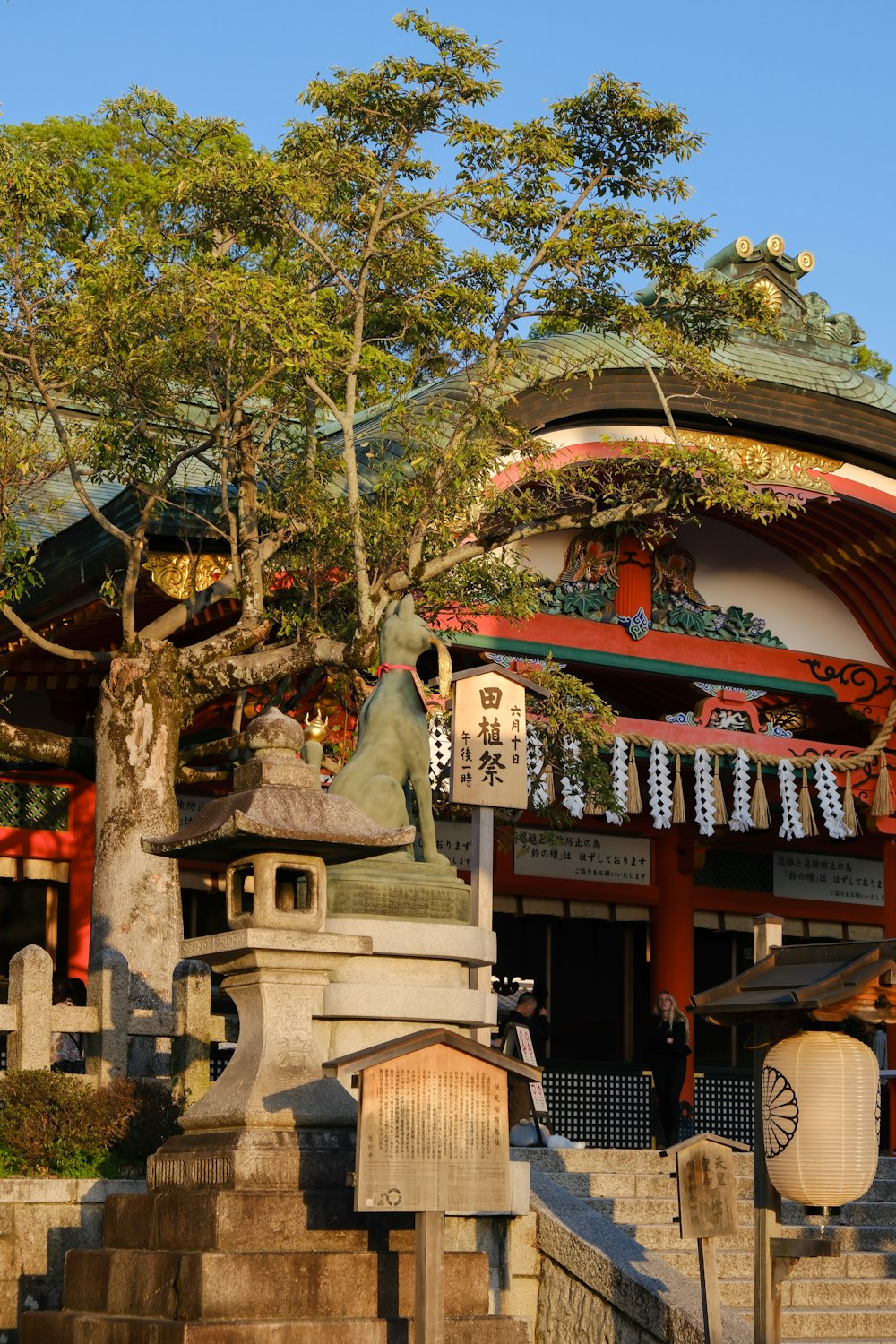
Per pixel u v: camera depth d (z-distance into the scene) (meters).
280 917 9.05
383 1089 8.01
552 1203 10.83
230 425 14.97
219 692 14.57
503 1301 10.32
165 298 13.06
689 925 23.42
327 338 13.02
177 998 11.66
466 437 14.93
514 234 14.23
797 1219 12.74
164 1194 8.78
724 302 15.33
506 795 12.55
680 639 21.23
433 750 16.20
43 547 16.27
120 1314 8.66
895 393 20.47
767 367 19.42
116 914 13.62
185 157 14.47
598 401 18.11
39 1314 9.15
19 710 19.16
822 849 25.22
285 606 15.91
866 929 25.33
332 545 14.67
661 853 23.64
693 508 21.09
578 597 20.73
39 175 13.01
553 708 16.25
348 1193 8.55
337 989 9.84
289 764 9.34
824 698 22.27
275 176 13.36
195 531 15.45
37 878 19.08
